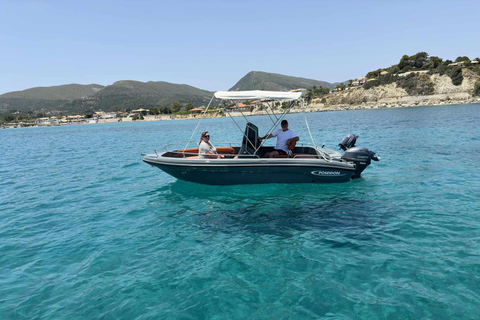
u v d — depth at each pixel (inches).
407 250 169.0
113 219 244.8
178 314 123.7
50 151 877.8
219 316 121.5
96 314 125.9
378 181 320.8
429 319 113.6
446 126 964.0
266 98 295.4
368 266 154.6
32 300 137.8
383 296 129.4
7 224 242.5
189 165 298.8
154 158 318.3
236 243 189.8
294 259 166.1
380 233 194.1
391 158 447.2
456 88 5073.8
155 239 201.6
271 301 129.9
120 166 509.0
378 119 1763.0
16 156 766.5
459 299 124.4
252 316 120.5
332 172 302.5
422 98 5280.5
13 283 153.4
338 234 196.1
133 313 125.6
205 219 233.9
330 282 141.9
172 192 315.3
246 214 240.1
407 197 263.6
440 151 484.1
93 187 361.4
